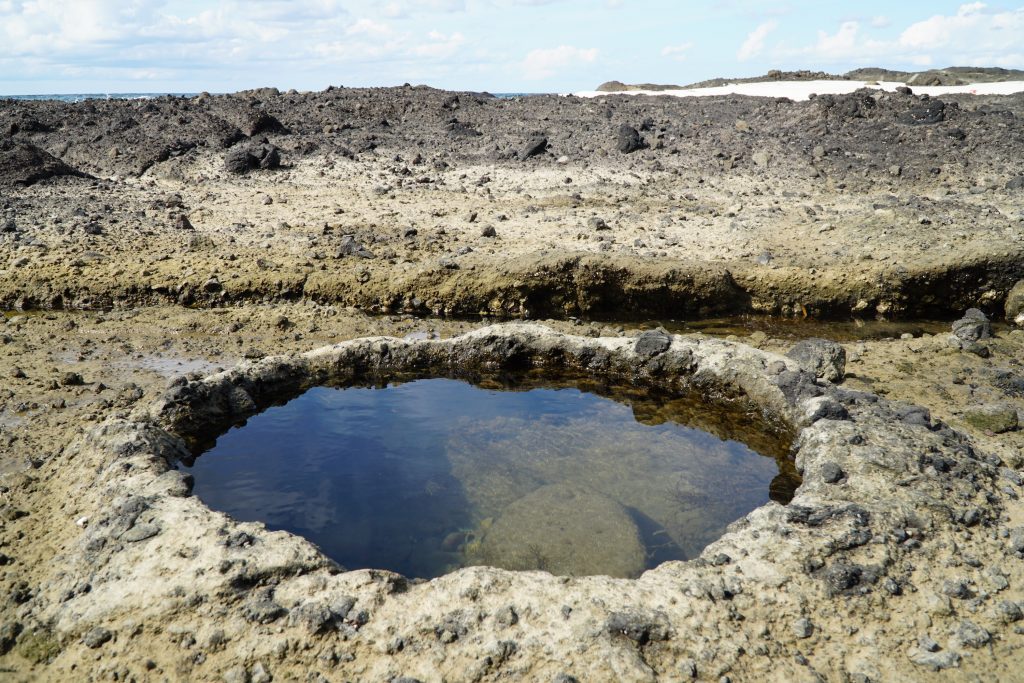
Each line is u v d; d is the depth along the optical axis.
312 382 6.49
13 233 9.98
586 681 3.13
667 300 8.60
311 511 4.59
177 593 3.50
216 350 7.28
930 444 4.82
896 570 3.76
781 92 26.62
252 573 3.57
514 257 8.91
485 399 6.40
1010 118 15.78
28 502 4.48
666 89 32.84
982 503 4.25
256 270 8.93
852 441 4.80
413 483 4.97
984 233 9.41
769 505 4.21
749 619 3.46
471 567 3.70
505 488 4.91
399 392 6.51
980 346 7.46
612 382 6.67
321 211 11.90
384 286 8.66
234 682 3.14
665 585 3.60
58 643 3.43
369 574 3.61
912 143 14.86
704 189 13.27
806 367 6.38
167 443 5.06
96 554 3.82
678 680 3.17
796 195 12.65
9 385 6.37
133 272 8.77
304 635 3.30
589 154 15.77
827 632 3.44
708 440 5.72
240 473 5.02
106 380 6.52
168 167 14.55
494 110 19.66
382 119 18.48
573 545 4.21
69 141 15.72
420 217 11.59
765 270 8.80
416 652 3.24
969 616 3.58
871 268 8.72
